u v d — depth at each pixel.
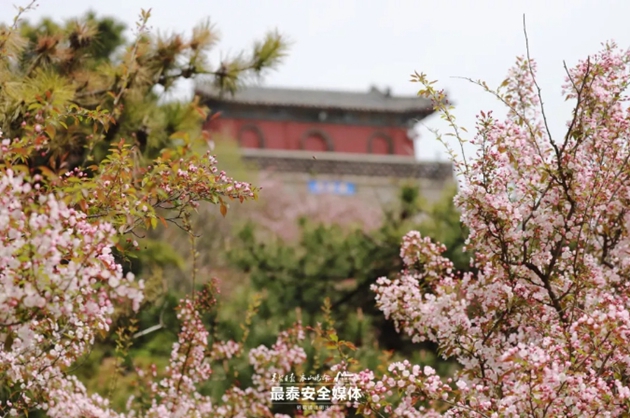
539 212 5.48
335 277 13.94
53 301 3.96
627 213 5.77
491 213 5.27
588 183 5.43
